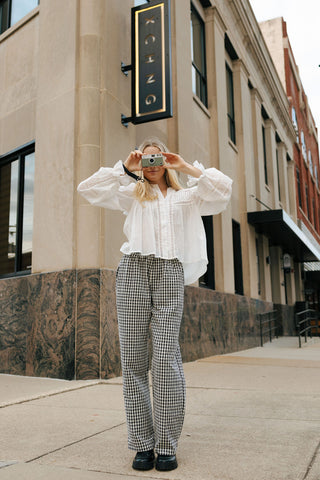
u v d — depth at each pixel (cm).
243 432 291
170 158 246
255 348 1044
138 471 222
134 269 235
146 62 604
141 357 234
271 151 1573
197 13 981
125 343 233
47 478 212
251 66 1360
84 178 552
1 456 247
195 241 246
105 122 567
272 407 368
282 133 1839
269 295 1340
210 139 972
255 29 1366
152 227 236
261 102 1463
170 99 587
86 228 543
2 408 374
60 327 531
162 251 235
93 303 522
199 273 254
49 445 267
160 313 232
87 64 574
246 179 1188
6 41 743
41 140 610
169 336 229
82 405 384
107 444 268
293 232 1331
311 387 466
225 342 877
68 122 575
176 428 228
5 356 597
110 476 214
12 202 704
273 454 244
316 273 2344
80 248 541
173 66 772
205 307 797
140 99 599
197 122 899
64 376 518
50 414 350
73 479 210
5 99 728
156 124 716
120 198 257
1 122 730
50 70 615
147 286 235
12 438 283
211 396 420
